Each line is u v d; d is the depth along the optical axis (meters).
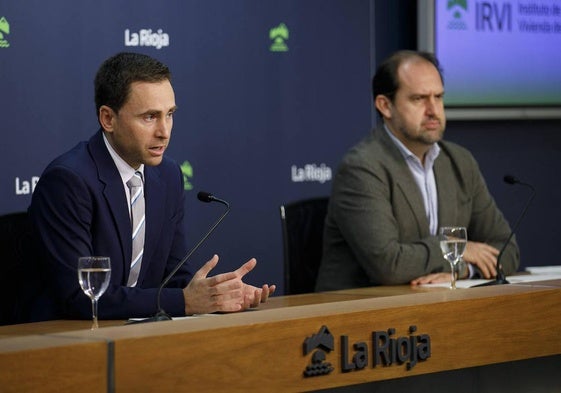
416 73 6.18
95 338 3.27
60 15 7.09
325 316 3.80
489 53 8.89
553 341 4.68
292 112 8.06
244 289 4.55
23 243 4.92
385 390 4.14
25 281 4.80
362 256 5.99
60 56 7.10
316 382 3.76
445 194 6.35
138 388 3.26
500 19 8.92
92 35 7.21
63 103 7.12
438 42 8.70
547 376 4.80
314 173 8.17
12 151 6.95
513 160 9.23
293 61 8.05
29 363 3.04
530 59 9.05
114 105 4.63
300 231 6.50
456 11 8.76
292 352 3.69
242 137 7.86
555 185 9.38
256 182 7.93
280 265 8.06
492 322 4.42
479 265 6.05
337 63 8.23
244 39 7.84
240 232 7.88
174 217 5.04
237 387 3.52
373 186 6.06
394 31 8.77
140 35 7.41
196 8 7.62
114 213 4.66
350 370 3.87
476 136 9.10
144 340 3.28
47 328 4.11
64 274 4.45
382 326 3.99
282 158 8.04
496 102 8.95
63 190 4.53
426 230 6.20
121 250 4.70
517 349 4.53
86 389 3.15
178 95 7.59
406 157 6.28
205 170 7.73
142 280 4.85
